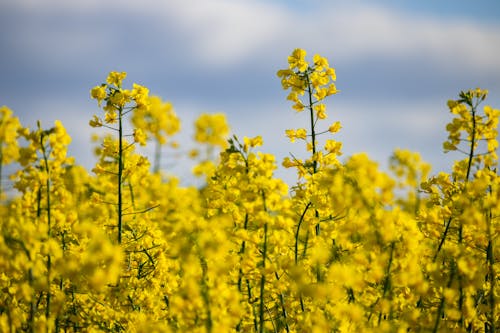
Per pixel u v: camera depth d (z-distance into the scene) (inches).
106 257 45.8
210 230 47.9
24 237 47.2
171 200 51.4
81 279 49.2
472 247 51.8
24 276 49.8
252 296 52.1
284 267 48.2
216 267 46.8
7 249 46.7
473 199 49.9
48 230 49.5
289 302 52.4
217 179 52.7
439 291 49.6
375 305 48.0
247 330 52.7
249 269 49.3
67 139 50.1
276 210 49.0
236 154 49.1
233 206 51.7
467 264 47.1
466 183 50.8
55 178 50.4
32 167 49.7
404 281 47.1
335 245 52.0
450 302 47.3
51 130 49.8
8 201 50.1
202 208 52.3
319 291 46.6
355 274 47.2
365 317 49.3
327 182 48.3
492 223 50.8
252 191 48.5
